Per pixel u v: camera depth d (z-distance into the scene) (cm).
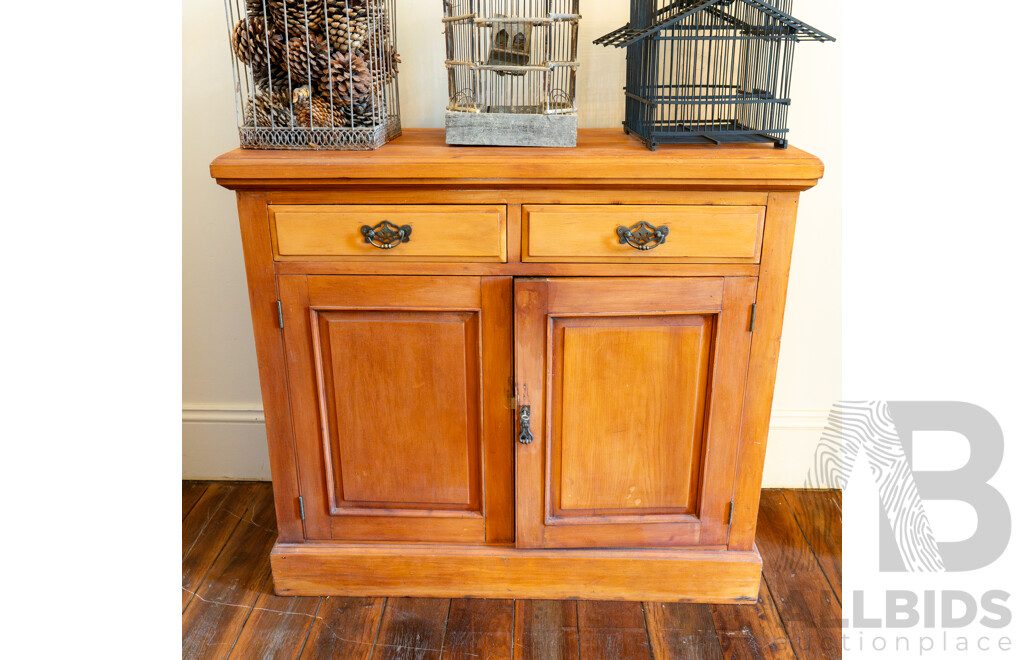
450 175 118
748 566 142
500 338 129
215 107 162
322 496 142
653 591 145
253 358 183
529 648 134
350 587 147
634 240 122
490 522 143
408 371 132
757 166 116
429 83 161
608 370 130
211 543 166
